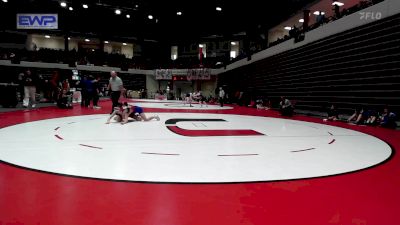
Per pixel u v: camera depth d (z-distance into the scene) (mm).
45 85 17641
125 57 44281
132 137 6617
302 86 19312
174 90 41938
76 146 5496
